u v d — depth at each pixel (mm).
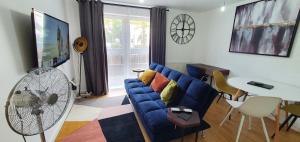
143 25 3928
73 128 2232
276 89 2109
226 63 3623
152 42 3889
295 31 2283
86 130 2189
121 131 2176
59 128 2166
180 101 2162
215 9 3881
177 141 1980
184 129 1754
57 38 1966
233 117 2629
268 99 1651
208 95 1803
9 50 1226
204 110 1835
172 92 2207
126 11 3654
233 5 3340
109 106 2984
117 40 3785
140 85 3066
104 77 3570
